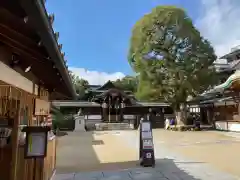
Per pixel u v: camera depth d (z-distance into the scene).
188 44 24.30
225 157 10.15
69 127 27.56
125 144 14.98
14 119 4.42
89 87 47.97
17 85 4.22
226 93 22.14
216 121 26.61
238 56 41.16
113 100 33.12
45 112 8.02
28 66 4.21
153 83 25.16
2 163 4.39
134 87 51.91
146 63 24.98
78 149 12.95
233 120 23.70
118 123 29.97
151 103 35.66
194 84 24.31
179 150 12.22
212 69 25.39
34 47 3.06
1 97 4.05
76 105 33.81
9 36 2.82
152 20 24.75
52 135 7.16
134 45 26.17
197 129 25.11
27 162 4.89
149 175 7.24
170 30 24.38
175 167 8.28
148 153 8.56
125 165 8.81
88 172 7.74
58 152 11.98
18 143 4.56
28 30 2.44
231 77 19.77
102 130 27.47
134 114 36.09
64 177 7.12
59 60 3.40
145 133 8.84
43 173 5.15
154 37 24.62
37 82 6.31
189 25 24.28
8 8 2.00
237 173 7.38
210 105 29.23
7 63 3.59
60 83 6.23
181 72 23.91
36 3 1.87
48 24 2.31
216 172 7.52
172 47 24.36
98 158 10.34
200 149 12.52
